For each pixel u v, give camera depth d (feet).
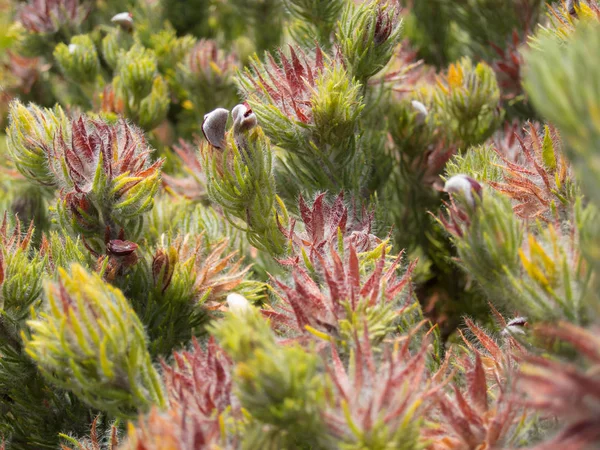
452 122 1.93
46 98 2.28
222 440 1.46
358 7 1.80
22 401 1.69
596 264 1.43
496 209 1.50
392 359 1.49
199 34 2.43
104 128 1.69
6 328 1.67
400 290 1.58
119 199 1.67
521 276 1.51
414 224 1.97
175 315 1.71
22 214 1.97
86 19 2.32
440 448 1.49
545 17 2.03
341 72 1.75
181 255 1.74
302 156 1.80
